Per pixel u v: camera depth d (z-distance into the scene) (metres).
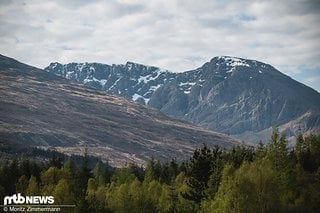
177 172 148.00
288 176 94.88
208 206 86.25
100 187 125.75
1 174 146.00
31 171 150.62
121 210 103.50
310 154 130.75
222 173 90.62
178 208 94.88
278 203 84.44
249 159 130.12
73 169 146.12
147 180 130.62
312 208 93.31
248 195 81.69
